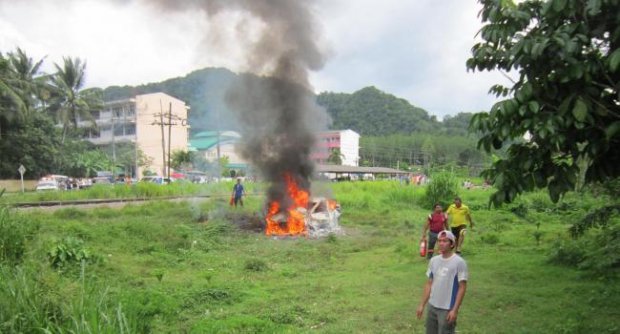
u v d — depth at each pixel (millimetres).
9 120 42281
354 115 123000
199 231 16047
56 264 8984
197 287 8453
